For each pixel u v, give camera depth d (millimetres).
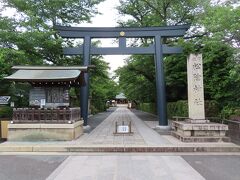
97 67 25266
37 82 14648
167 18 28312
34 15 18766
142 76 31266
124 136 15383
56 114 14078
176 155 10773
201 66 14680
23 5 19312
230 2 14766
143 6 29500
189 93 14773
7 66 16047
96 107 49906
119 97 114312
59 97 15039
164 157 10383
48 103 15000
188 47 18828
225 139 12812
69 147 11727
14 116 14062
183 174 7895
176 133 14680
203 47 18484
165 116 19594
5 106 18031
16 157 10531
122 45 20000
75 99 29406
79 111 16609
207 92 19875
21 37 16812
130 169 8523
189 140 12891
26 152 11562
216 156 10539
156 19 27953
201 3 25016
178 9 27531
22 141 13547
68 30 19812
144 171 8281
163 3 27797
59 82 14844
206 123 13781
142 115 39625
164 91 19750
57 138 13797
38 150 11758
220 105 18594
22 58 16734
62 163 9477
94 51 19906
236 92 16922
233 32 12930
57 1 20422
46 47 18656
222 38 13578
